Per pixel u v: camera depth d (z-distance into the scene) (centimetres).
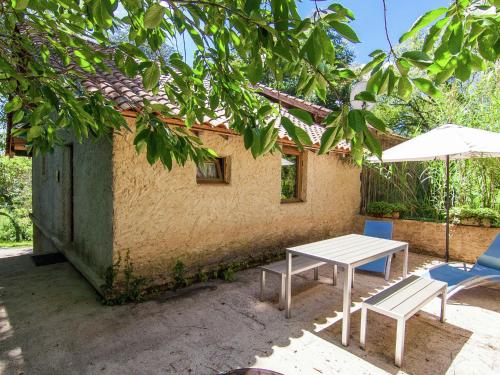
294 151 697
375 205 815
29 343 320
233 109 218
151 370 279
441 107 820
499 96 707
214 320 376
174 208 490
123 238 437
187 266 509
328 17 123
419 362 295
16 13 207
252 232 609
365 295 465
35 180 1000
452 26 134
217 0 155
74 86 257
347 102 126
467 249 639
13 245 1345
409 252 730
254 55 147
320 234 761
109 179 435
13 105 235
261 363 291
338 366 288
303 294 466
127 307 410
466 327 365
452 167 725
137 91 459
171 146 211
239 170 581
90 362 289
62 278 519
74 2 168
